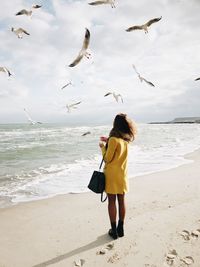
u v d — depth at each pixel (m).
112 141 3.74
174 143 19.53
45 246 3.74
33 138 30.86
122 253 3.45
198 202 5.16
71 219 4.69
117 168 3.82
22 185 7.60
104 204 5.47
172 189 6.29
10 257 3.48
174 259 3.25
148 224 4.24
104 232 4.10
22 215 5.02
